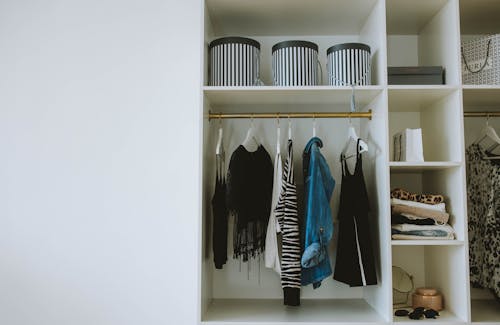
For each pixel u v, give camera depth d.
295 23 2.33
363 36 2.35
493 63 2.04
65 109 2.41
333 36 2.46
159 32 2.44
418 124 2.42
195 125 2.39
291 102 2.26
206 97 2.11
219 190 2.15
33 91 2.42
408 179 2.39
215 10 2.17
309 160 2.18
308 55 2.09
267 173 2.21
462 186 1.95
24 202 2.37
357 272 2.04
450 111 2.06
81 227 2.36
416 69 2.06
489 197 2.12
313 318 1.97
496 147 2.36
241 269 2.36
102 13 2.45
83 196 2.37
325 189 2.13
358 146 2.13
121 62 2.43
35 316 2.33
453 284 2.02
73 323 2.33
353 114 2.20
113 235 2.36
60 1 2.45
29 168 2.38
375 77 2.13
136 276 2.34
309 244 1.98
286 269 2.02
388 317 1.92
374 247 2.15
